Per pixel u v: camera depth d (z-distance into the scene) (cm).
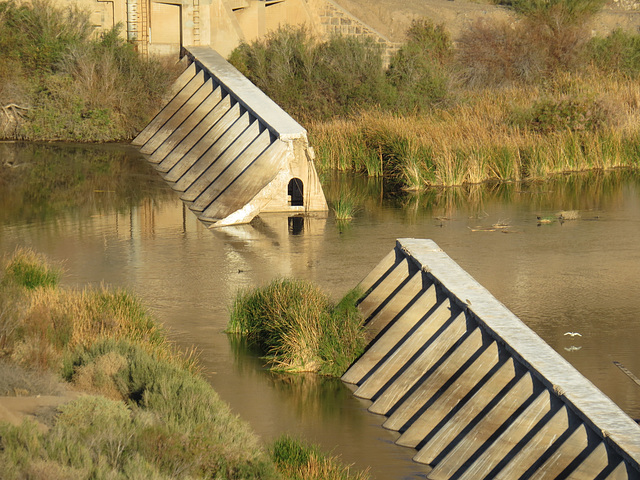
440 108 9600
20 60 9788
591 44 11506
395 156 7950
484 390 2861
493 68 10981
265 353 3641
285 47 10125
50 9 10156
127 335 3478
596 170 8369
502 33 11431
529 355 2842
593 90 9544
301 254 5247
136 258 5119
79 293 3894
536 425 2620
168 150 8400
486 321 3102
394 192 7319
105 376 2925
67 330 3322
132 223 6069
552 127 8644
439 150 7744
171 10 10631
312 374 3459
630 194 7244
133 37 10575
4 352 2955
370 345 3528
